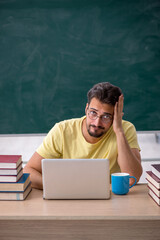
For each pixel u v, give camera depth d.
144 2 3.36
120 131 1.72
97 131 1.73
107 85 1.72
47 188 1.43
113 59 3.42
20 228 1.51
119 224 1.49
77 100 3.48
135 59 3.42
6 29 3.43
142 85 3.44
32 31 3.42
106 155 1.83
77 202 1.40
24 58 3.45
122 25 3.38
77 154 1.84
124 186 1.48
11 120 3.51
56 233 1.51
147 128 3.49
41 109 3.49
